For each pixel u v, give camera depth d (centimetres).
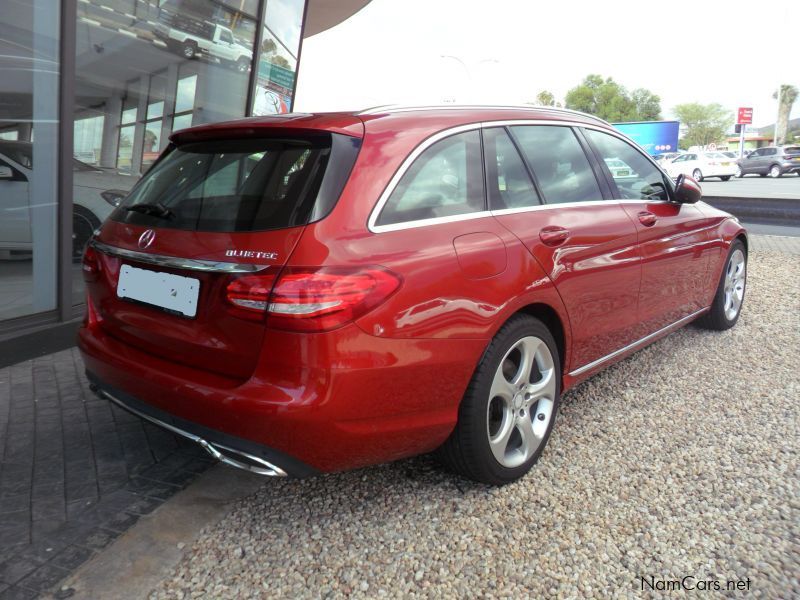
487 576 229
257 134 260
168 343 246
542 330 289
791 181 3216
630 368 434
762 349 469
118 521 261
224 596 220
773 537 250
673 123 4612
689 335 504
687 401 378
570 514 265
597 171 351
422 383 237
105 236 282
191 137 285
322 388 211
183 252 237
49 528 256
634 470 300
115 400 271
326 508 271
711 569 232
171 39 650
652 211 378
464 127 283
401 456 249
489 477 275
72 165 485
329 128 242
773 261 816
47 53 463
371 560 238
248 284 215
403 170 247
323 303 208
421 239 240
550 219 299
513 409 280
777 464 305
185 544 247
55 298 488
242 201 240
